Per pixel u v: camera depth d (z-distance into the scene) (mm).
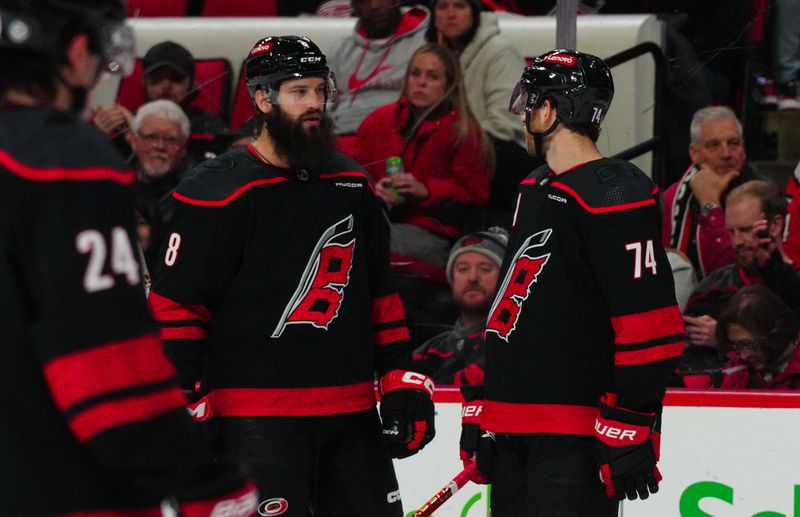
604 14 12430
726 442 11461
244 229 9219
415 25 12469
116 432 5059
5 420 5234
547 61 9156
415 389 9891
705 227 12180
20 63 5383
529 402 9141
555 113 9086
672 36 12281
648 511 11617
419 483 12070
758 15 12023
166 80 12758
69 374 5031
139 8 12797
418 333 12445
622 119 12461
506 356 9273
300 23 12812
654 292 8594
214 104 12812
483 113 12422
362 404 9633
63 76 5582
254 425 9320
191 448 5305
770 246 11914
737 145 12070
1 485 5270
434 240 12477
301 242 9320
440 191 12477
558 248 8977
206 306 9359
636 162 12445
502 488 9578
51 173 5145
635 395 8641
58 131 5301
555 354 9039
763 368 11812
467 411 10023
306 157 9133
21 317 5176
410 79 12492
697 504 11555
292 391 9328
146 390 5176
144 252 12359
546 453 9109
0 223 5141
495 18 12406
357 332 9602
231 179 9227
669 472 11570
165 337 9203
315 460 9539
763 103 12078
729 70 12180
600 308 8992
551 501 9062
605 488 9164
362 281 9672
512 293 9273
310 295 9344
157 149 12578
